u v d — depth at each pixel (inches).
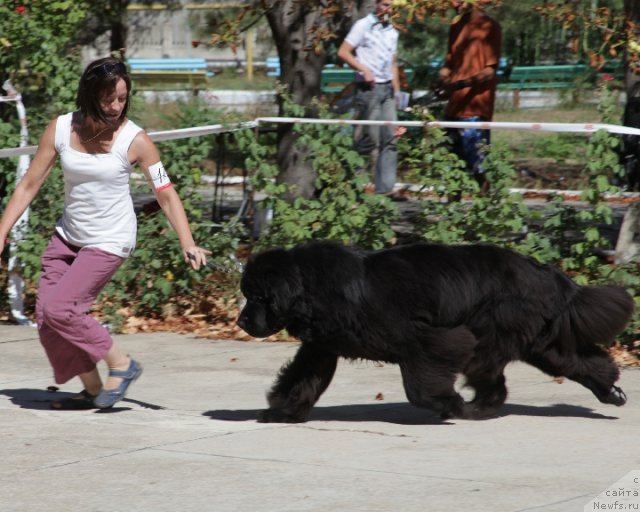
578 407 477.1
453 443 400.5
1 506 324.2
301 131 652.1
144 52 2277.3
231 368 569.9
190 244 437.1
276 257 409.1
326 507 315.3
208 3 1253.7
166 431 422.3
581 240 613.3
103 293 673.0
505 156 620.7
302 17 784.9
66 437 410.6
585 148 606.9
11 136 687.7
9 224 438.3
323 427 432.8
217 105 1456.7
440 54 1161.4
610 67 1159.0
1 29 697.6
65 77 700.7
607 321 429.4
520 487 332.8
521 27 1115.3
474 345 418.3
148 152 431.8
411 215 652.7
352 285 404.8
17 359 591.2
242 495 329.7
